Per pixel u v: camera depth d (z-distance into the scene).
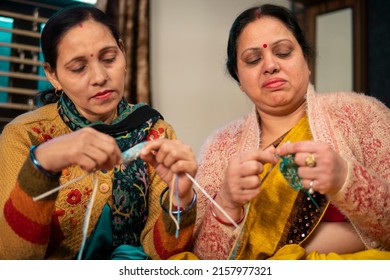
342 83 3.30
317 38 3.37
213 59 2.85
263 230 1.06
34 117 1.07
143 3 2.46
